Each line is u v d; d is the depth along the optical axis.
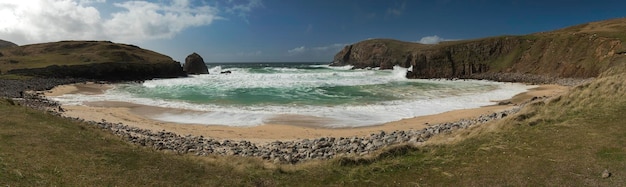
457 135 15.63
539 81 64.44
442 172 10.59
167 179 10.50
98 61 78.69
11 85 47.84
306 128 23.31
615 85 16.81
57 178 9.43
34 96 38.56
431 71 85.94
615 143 10.89
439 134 17.72
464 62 85.69
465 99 37.44
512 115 17.20
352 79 62.84
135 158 12.04
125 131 20.97
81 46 106.69
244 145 18.06
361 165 11.88
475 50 87.44
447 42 107.94
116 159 11.70
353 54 157.62
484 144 12.62
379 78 69.31
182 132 21.92
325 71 96.12
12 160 10.05
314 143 18.25
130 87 52.28
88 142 13.34
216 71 111.44
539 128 13.64
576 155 10.48
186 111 29.77
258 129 23.03
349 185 10.39
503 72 79.50
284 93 42.03
